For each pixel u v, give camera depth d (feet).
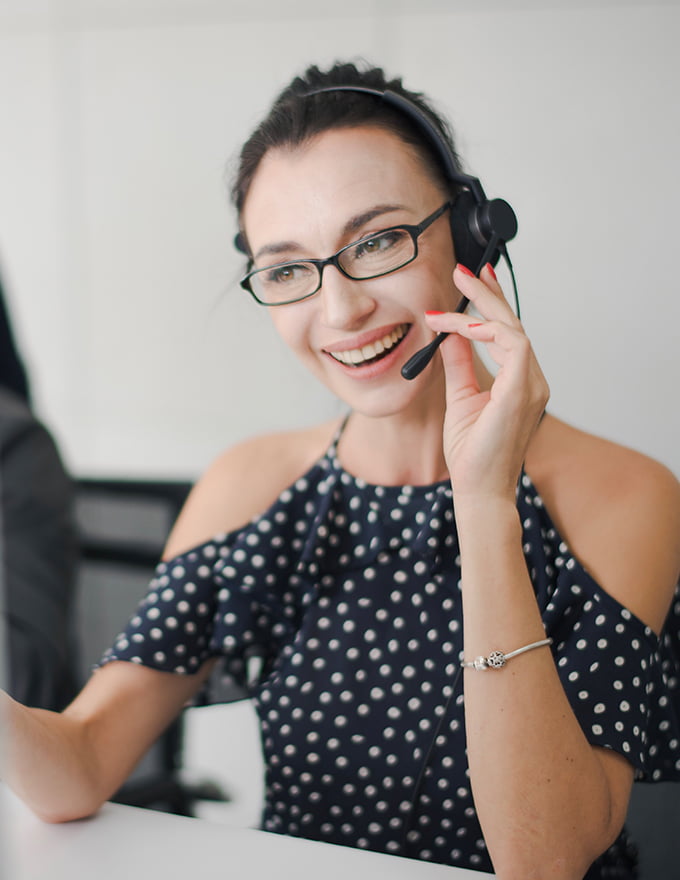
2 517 4.28
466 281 2.48
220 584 3.18
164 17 7.17
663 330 5.05
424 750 2.88
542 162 5.24
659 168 5.09
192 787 3.89
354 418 3.22
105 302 7.82
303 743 2.99
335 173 2.55
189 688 3.19
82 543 5.01
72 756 2.63
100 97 7.53
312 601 3.07
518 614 2.32
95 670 3.08
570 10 5.30
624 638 2.59
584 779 2.27
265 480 3.32
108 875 2.09
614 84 5.21
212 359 7.52
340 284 2.56
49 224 7.88
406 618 2.97
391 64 6.05
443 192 2.65
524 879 2.23
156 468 7.79
